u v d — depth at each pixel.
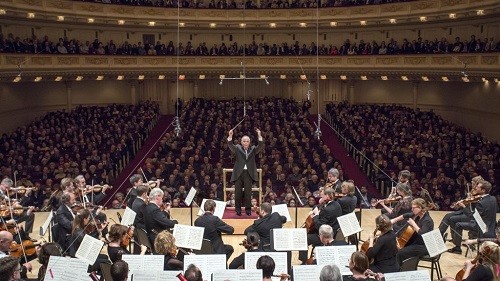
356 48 35.28
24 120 32.91
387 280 7.32
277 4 36.94
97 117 31.94
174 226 9.48
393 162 24.70
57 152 24.56
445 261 11.57
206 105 35.19
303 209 16.08
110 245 8.77
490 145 25.73
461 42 29.11
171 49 36.22
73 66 31.88
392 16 32.97
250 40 40.00
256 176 13.35
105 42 37.03
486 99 30.66
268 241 10.17
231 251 10.98
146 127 32.19
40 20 31.81
